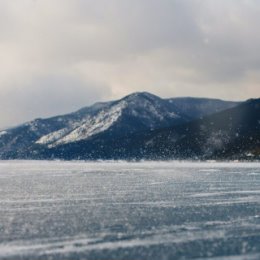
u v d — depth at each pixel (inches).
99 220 2116.1
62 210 2438.5
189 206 2581.2
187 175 5812.0
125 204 2691.9
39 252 1529.3
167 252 1535.4
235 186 3944.4
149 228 1924.2
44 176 5890.8
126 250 1557.6
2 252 1528.1
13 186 4097.0
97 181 4753.9
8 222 2062.0
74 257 1471.5
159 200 2888.8
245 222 2052.2
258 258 1471.5
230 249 1572.3
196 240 1699.1
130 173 6569.9
